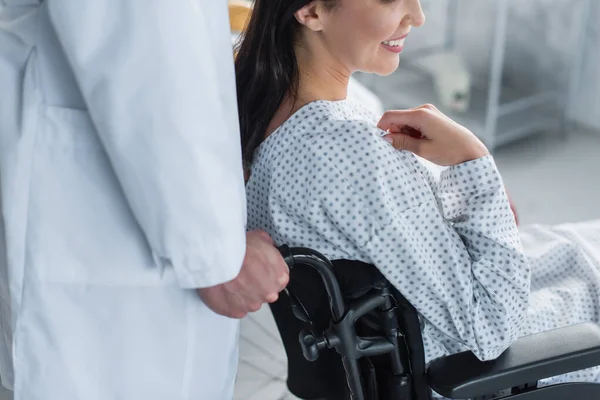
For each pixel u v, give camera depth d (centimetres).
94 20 98
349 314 122
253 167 135
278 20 127
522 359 127
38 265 113
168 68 100
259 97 132
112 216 113
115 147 103
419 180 126
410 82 374
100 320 118
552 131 369
